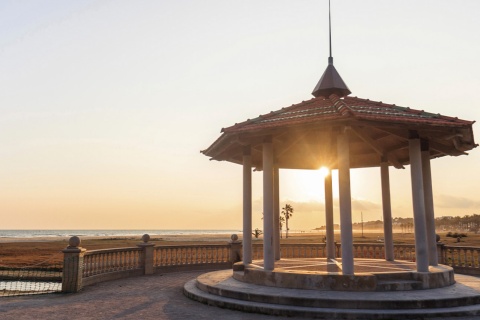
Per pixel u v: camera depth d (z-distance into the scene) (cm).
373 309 912
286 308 929
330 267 1302
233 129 1224
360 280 1031
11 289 1983
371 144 1435
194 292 1165
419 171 1161
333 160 1723
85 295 1235
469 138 1238
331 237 1658
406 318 875
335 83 1494
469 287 1107
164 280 1575
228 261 1994
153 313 967
